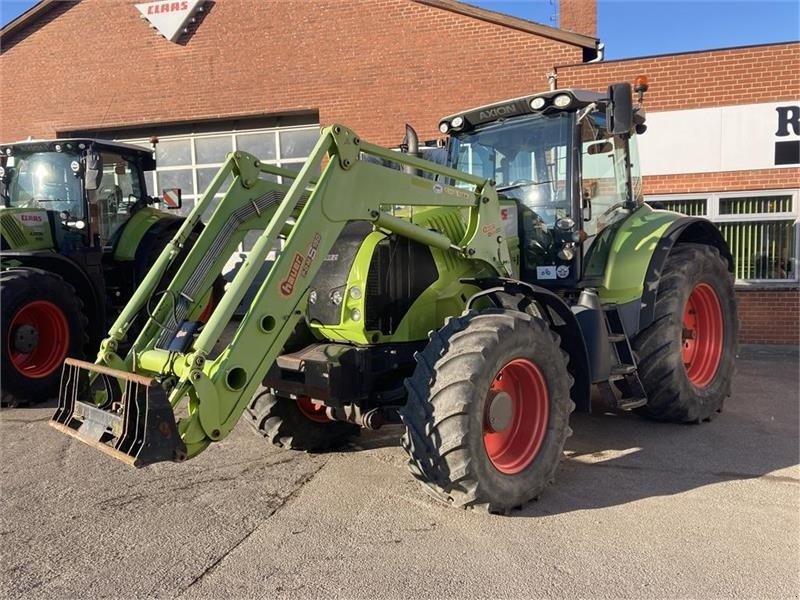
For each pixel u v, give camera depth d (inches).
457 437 125.3
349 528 130.7
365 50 419.8
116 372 119.1
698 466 165.9
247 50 443.5
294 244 126.3
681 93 347.6
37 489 155.6
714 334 216.4
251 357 120.5
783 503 141.4
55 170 281.3
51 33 481.7
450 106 406.6
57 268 265.9
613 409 224.4
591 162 190.1
